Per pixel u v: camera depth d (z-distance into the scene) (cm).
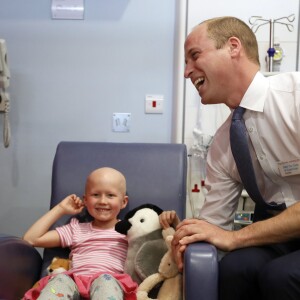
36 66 213
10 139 214
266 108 116
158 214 142
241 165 119
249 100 118
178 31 207
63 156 166
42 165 216
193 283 95
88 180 152
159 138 216
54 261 143
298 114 108
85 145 169
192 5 206
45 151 216
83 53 213
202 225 109
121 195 151
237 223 186
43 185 217
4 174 216
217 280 96
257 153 121
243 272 101
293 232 100
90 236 148
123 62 213
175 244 110
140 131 216
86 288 123
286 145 115
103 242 146
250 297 104
